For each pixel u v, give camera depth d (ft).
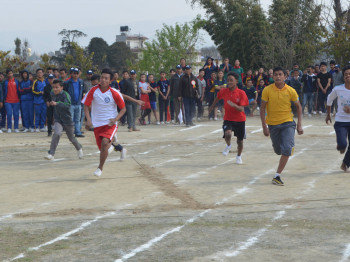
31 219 23.99
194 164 38.60
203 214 24.39
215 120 78.13
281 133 31.53
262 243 19.71
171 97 76.43
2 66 102.78
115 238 20.84
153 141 52.65
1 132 65.98
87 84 61.31
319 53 118.93
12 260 18.34
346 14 107.45
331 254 18.17
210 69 81.71
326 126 65.16
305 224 22.26
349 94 33.37
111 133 33.68
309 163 38.17
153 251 19.03
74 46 142.72
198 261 17.78
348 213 23.95
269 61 128.16
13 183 32.60
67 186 31.40
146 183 31.78
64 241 20.57
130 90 63.10
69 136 41.81
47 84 59.82
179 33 134.92
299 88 79.97
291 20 119.65
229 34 139.54
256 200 26.94
